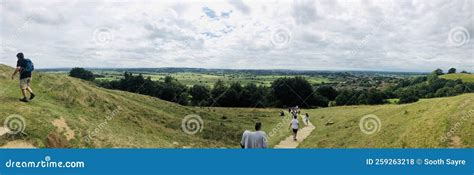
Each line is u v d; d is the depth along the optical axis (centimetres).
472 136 1789
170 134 2795
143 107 3609
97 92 3241
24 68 2059
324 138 2811
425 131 2016
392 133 2314
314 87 9488
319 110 6675
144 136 2431
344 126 3134
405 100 7400
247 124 4159
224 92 8812
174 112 4162
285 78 9575
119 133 2231
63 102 2514
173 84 8525
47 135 1769
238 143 2972
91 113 2572
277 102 9138
